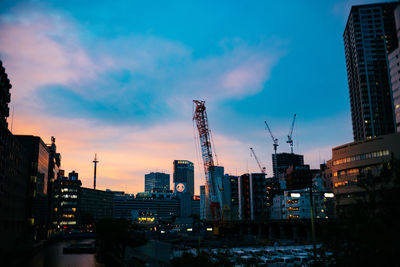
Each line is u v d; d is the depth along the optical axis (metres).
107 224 112.94
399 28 157.25
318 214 197.00
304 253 108.81
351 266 26.05
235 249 125.00
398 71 155.62
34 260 124.94
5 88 116.56
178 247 138.00
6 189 116.69
